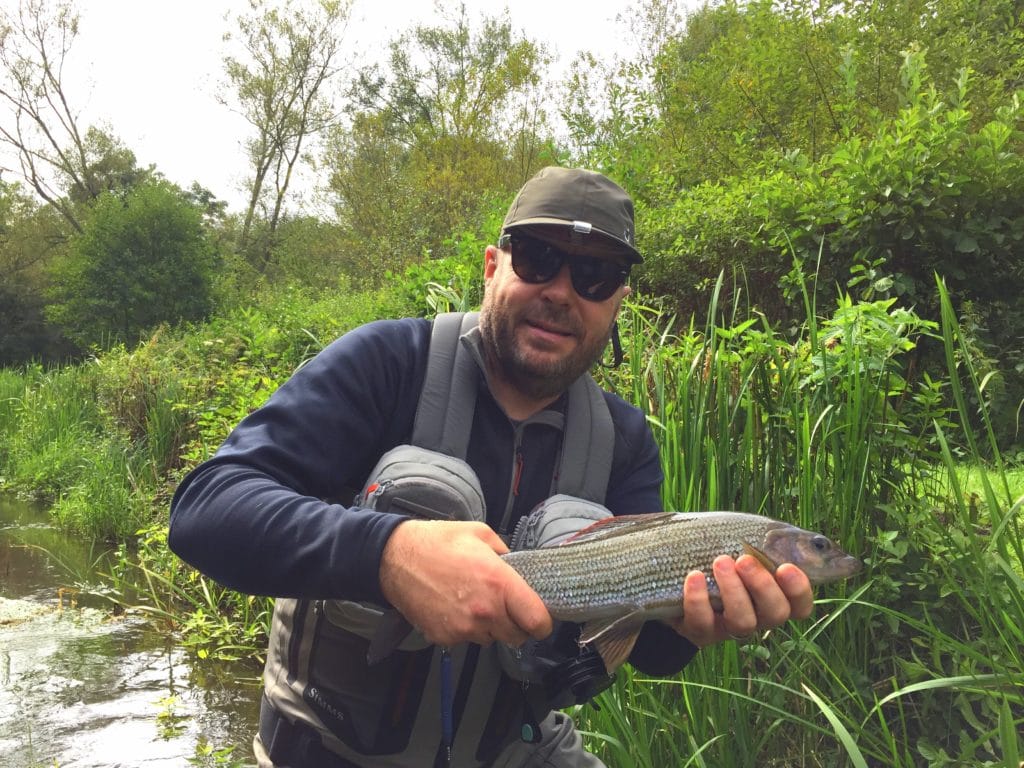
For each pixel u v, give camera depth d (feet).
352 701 5.57
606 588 5.24
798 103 34.58
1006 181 18.90
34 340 121.90
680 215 24.02
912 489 10.86
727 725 9.50
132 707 14.92
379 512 4.72
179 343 40.86
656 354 11.79
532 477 6.10
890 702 10.13
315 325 33.22
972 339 17.25
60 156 118.21
